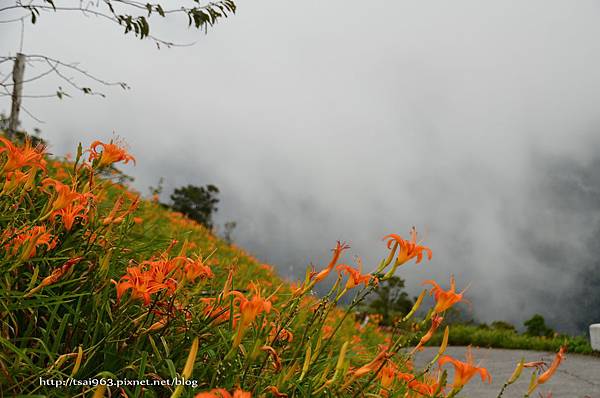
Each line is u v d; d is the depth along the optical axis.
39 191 2.40
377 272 1.89
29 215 2.27
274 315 2.23
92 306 1.90
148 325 1.92
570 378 8.16
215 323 2.00
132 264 2.30
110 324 1.93
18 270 2.00
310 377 1.96
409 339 1.94
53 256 2.05
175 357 1.89
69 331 1.82
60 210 1.90
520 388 7.16
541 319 27.09
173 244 1.98
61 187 1.83
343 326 5.36
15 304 1.71
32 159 1.85
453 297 1.87
